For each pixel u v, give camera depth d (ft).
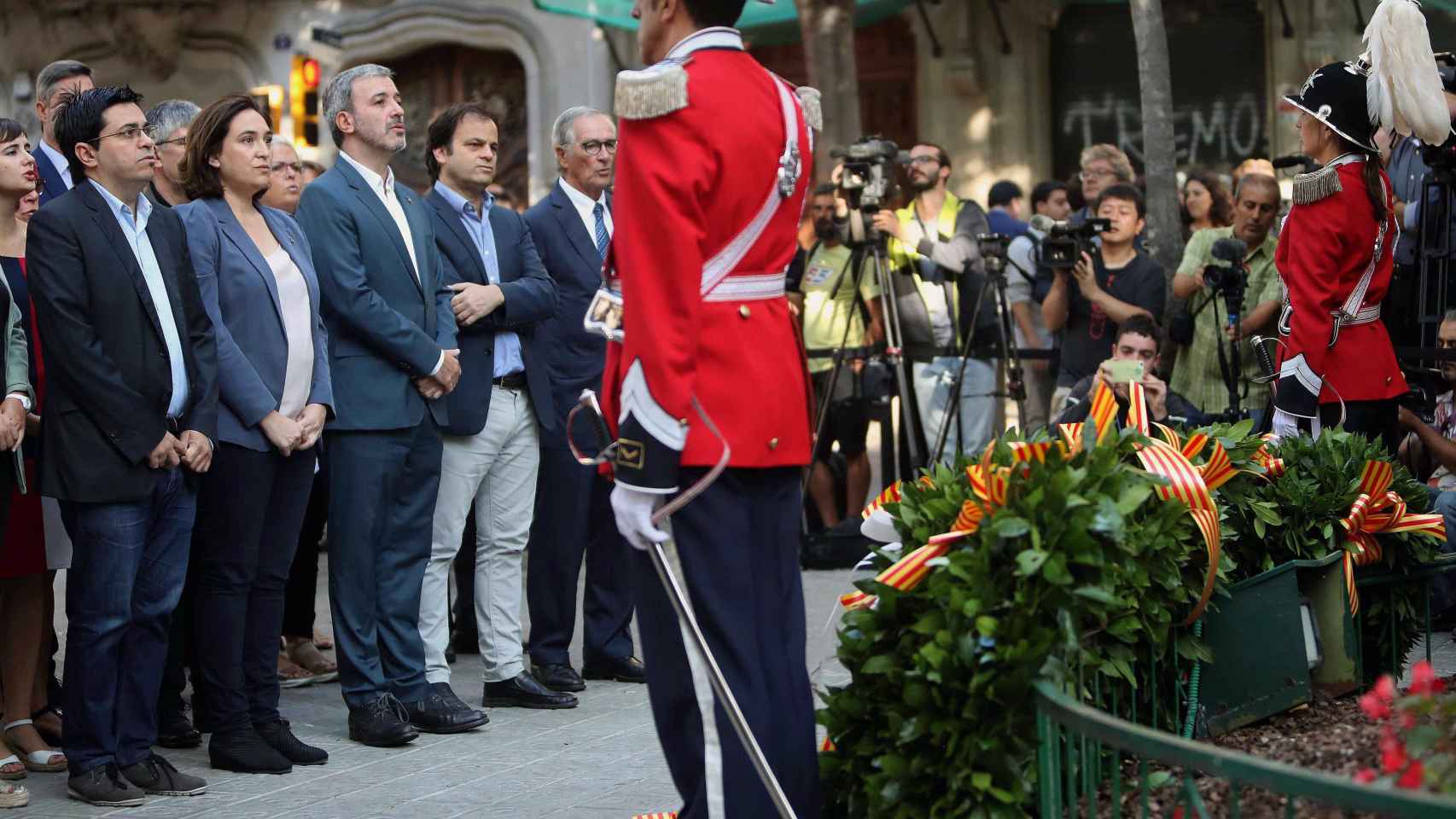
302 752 18.07
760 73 12.01
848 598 12.75
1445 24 48.78
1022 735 11.29
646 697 21.17
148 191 20.59
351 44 62.85
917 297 30.19
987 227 30.58
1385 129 19.22
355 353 18.99
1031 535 11.32
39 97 21.11
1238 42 54.24
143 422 16.24
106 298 16.19
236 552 17.66
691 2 11.83
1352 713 14.71
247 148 18.19
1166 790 12.50
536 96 60.39
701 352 11.67
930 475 13.20
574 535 21.74
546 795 16.44
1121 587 12.42
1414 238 24.08
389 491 19.15
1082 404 22.13
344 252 18.89
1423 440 23.26
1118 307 27.20
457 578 24.79
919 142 57.21
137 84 65.10
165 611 16.87
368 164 19.44
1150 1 34.45
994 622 11.13
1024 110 55.98
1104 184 32.09
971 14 56.03
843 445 31.17
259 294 17.95
